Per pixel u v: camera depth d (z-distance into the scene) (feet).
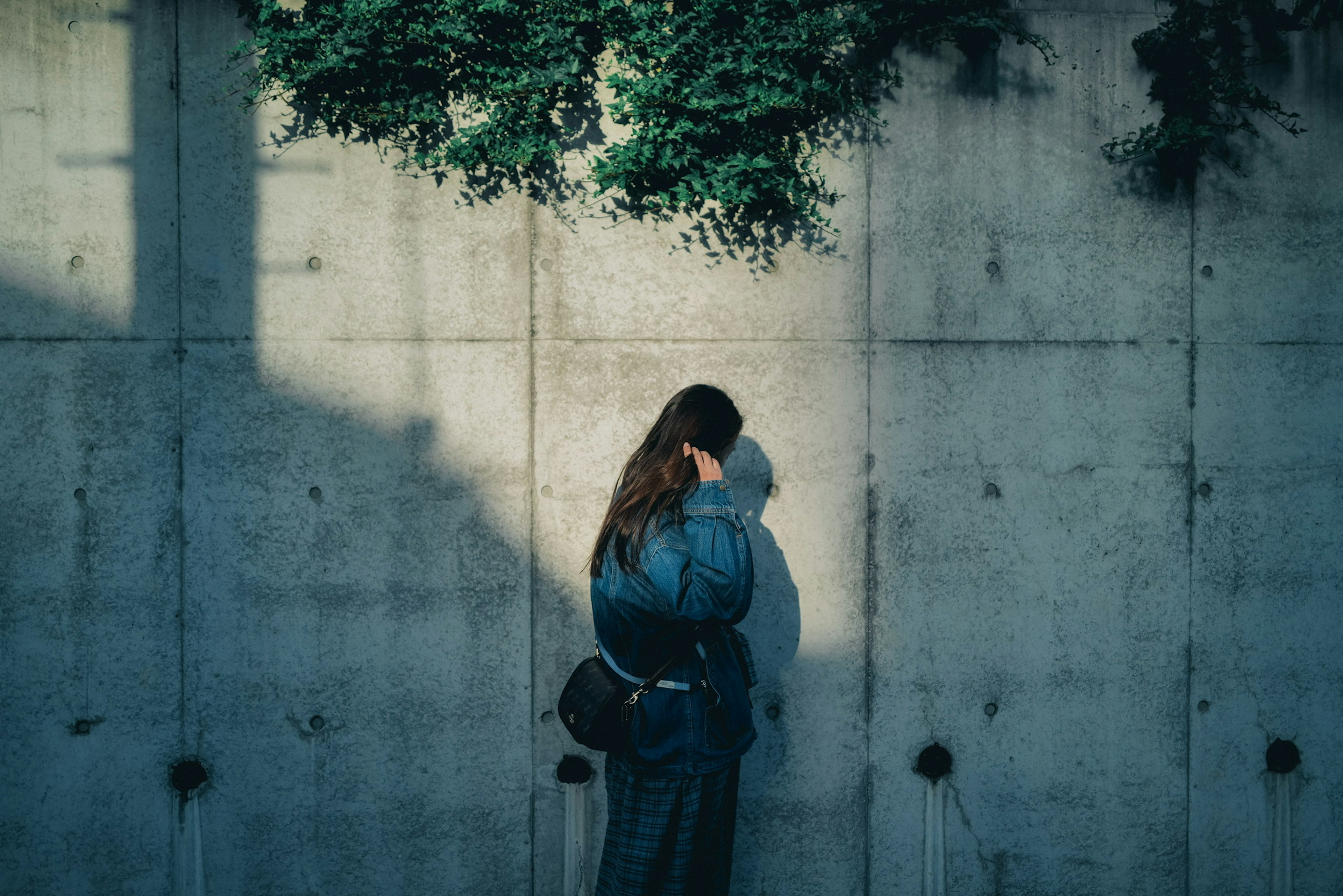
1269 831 10.77
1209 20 10.28
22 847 9.81
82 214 9.66
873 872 10.52
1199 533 10.65
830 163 10.26
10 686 9.73
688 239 10.16
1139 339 10.55
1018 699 10.55
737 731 8.27
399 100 9.66
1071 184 10.46
